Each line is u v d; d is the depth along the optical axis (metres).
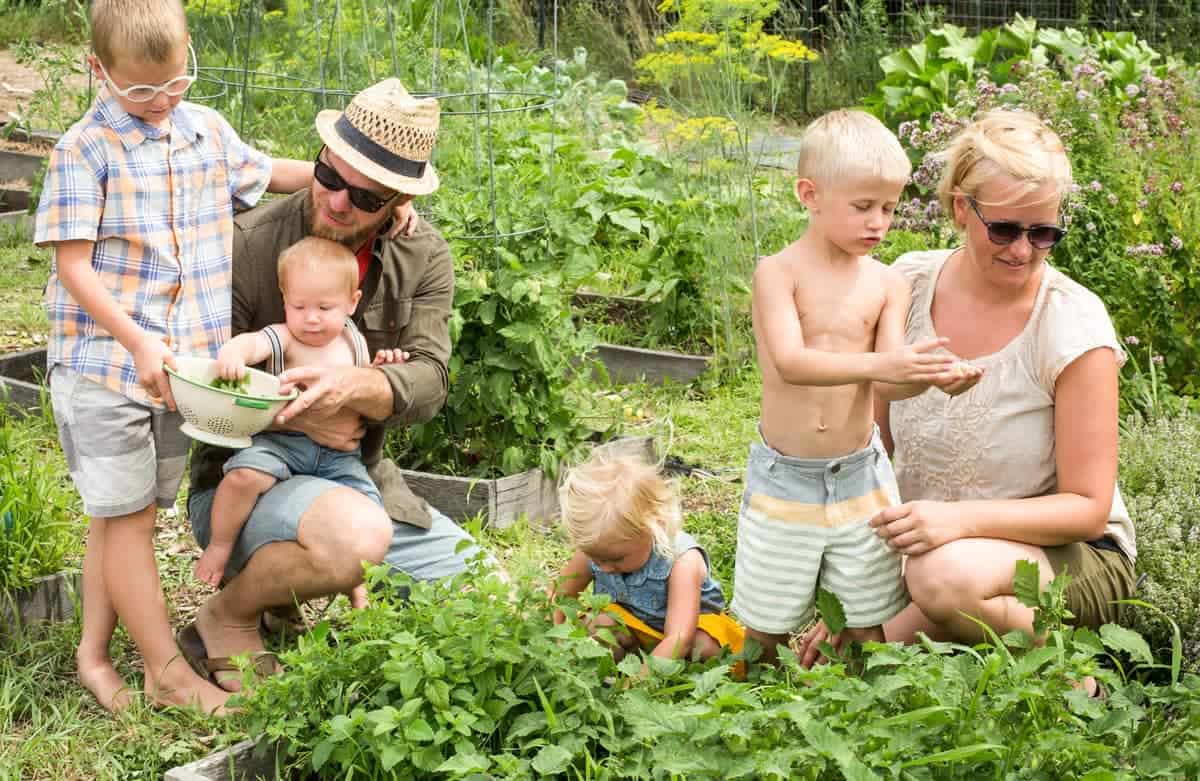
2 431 5.22
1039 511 3.66
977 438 3.81
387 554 4.20
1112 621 3.89
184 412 3.63
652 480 3.83
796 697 3.15
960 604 3.61
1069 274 6.54
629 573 3.92
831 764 3.08
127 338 3.59
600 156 9.99
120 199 3.63
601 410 6.45
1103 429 3.67
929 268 3.94
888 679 3.12
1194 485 4.63
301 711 3.43
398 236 4.16
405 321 4.21
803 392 3.59
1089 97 7.19
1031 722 3.09
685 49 7.91
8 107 12.62
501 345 5.59
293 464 3.94
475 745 3.28
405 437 5.76
